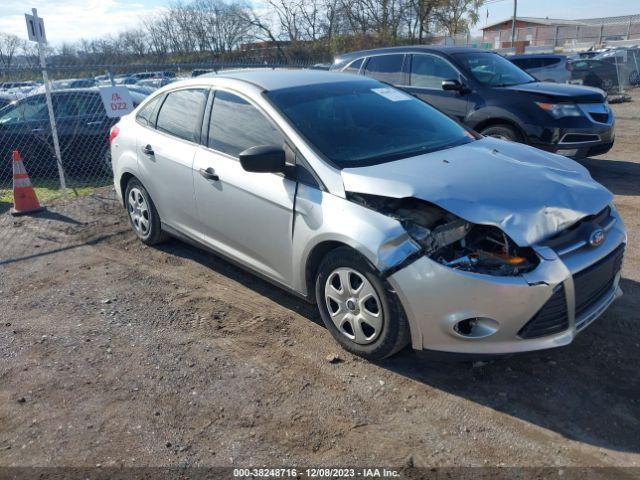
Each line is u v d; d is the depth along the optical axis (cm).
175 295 449
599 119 711
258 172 355
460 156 372
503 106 715
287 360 351
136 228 558
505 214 298
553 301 294
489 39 4831
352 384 326
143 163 506
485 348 297
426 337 306
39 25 753
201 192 438
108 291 462
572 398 306
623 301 405
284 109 389
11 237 605
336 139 373
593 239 310
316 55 2634
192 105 465
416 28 2966
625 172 798
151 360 358
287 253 373
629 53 2231
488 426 288
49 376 345
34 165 909
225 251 437
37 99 900
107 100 795
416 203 317
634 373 325
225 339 379
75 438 290
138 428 296
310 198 348
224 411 306
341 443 280
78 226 632
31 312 430
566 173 355
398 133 402
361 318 335
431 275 295
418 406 305
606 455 266
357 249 316
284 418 299
